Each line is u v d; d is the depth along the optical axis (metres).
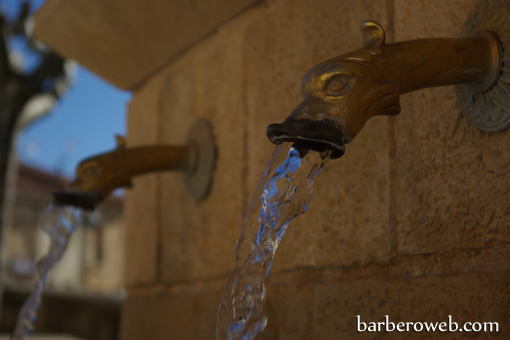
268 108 1.47
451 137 0.99
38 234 22.19
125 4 1.83
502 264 0.89
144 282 2.02
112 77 2.26
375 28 0.83
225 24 1.69
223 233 1.61
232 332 0.88
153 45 1.95
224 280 1.60
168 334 1.84
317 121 0.74
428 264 1.02
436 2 1.04
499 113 0.87
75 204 1.45
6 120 6.00
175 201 1.88
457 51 0.85
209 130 1.68
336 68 0.77
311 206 1.30
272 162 0.83
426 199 1.03
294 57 1.39
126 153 1.58
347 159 1.21
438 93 1.02
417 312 1.02
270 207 0.83
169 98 1.98
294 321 1.31
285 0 1.45
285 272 1.36
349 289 1.18
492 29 0.88
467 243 0.94
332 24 1.29
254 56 1.54
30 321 1.46
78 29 2.07
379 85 0.79
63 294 4.32
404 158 1.08
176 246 1.85
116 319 3.66
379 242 1.12
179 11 1.73
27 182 22.91
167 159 1.68
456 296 0.95
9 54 5.77
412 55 0.82
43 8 2.11
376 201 1.14
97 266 24.27
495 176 0.91
